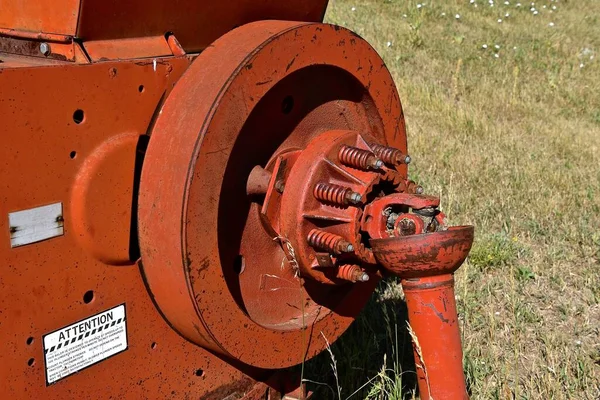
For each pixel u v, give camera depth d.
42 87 1.96
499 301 4.58
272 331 2.52
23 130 1.94
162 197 2.16
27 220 1.99
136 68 2.19
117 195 2.20
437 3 13.88
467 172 6.65
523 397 3.42
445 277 2.40
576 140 8.02
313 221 2.46
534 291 4.79
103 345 2.25
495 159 7.10
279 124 2.58
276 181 2.48
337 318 2.85
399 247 2.31
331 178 2.50
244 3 2.57
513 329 4.16
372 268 2.67
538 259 5.16
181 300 2.24
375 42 11.33
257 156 2.54
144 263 2.27
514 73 10.08
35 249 2.02
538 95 9.92
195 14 2.42
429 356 2.44
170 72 2.30
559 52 12.00
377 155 2.55
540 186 6.43
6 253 1.96
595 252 5.31
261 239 2.62
